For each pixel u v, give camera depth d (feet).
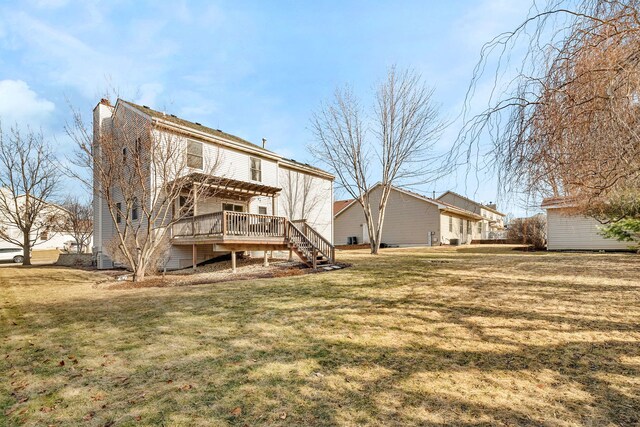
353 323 16.49
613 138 10.18
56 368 12.06
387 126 59.88
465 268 34.63
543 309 17.94
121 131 35.94
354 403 9.24
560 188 12.44
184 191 45.19
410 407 8.98
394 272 32.94
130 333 15.89
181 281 33.30
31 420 8.80
